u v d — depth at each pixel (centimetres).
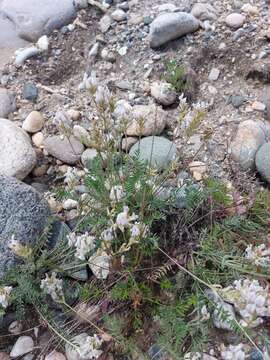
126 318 30
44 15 45
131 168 33
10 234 31
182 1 45
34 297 30
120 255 30
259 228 32
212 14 44
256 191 35
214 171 36
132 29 44
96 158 32
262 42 42
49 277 29
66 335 29
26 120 39
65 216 35
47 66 43
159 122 38
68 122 33
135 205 31
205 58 42
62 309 31
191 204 32
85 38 44
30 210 32
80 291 30
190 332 28
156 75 42
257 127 37
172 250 32
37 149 39
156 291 31
